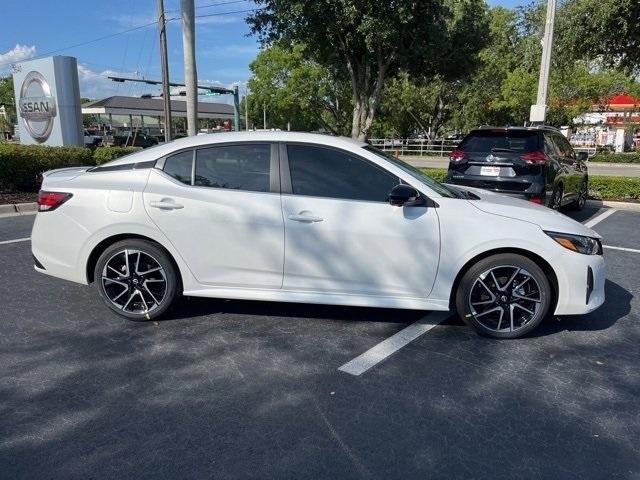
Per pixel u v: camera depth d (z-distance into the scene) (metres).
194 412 3.15
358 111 17.67
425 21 15.00
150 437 2.90
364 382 3.54
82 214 4.35
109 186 4.37
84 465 2.67
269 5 15.45
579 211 10.76
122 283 4.42
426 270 4.14
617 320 4.69
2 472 2.61
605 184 11.80
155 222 4.26
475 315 4.22
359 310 4.84
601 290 4.25
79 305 4.88
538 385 3.53
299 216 4.14
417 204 4.13
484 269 4.13
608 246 7.52
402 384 3.52
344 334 4.31
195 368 3.69
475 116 39.91
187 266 4.32
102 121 61.50
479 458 2.76
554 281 4.16
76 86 15.12
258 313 4.73
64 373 3.60
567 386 3.52
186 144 4.43
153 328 4.38
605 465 2.72
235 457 2.74
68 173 4.75
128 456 2.74
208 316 4.64
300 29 15.03
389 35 14.37
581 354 4.00
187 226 4.24
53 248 4.45
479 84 37.12
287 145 4.31
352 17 13.95
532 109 12.65
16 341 4.10
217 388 3.43
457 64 17.69
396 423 3.06
